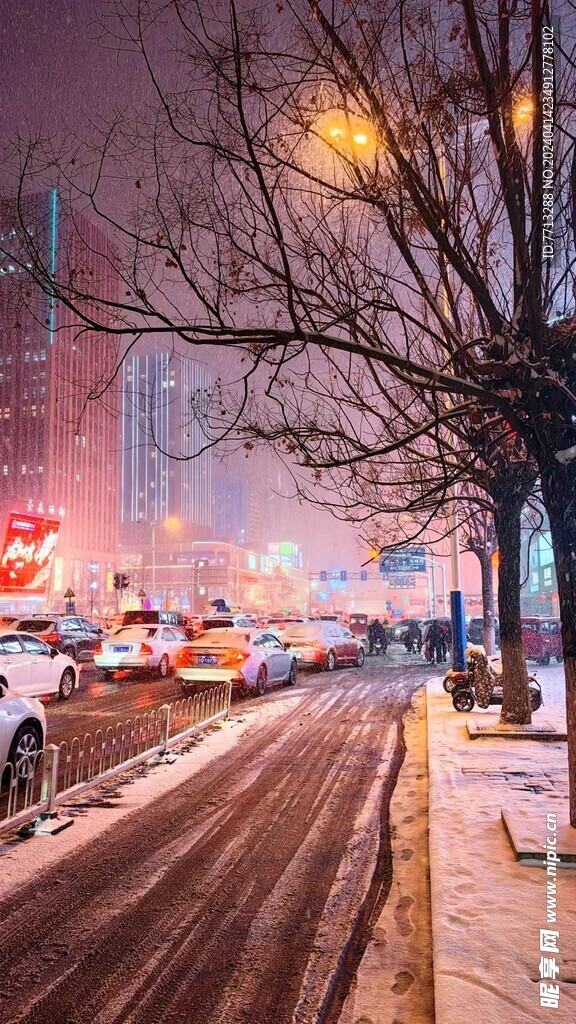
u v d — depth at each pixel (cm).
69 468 13325
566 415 553
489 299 535
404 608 13550
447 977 340
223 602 5397
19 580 3681
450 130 588
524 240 496
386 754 968
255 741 1061
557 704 1344
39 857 565
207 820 669
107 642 1941
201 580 13050
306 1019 343
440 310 584
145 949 414
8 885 507
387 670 2308
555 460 539
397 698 1562
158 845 597
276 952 411
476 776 770
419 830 634
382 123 499
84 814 689
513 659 1073
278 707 1414
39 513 12350
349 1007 353
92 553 13962
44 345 12644
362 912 465
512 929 391
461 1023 301
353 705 1449
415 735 1115
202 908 471
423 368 509
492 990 328
